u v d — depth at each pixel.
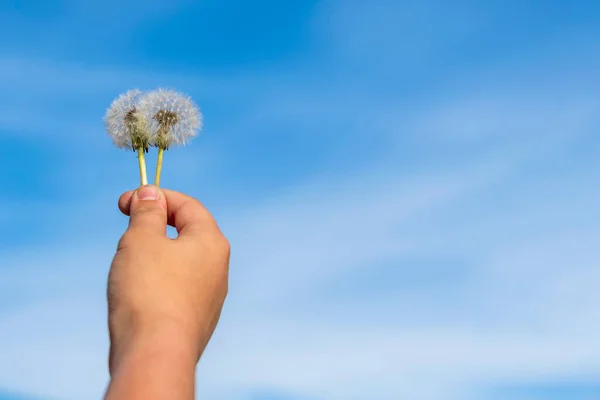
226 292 2.06
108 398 1.31
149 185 2.35
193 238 2.01
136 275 1.75
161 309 1.65
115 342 1.61
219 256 2.00
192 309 1.74
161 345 1.49
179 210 2.27
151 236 1.95
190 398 1.39
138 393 1.30
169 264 1.82
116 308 1.69
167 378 1.37
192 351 1.55
